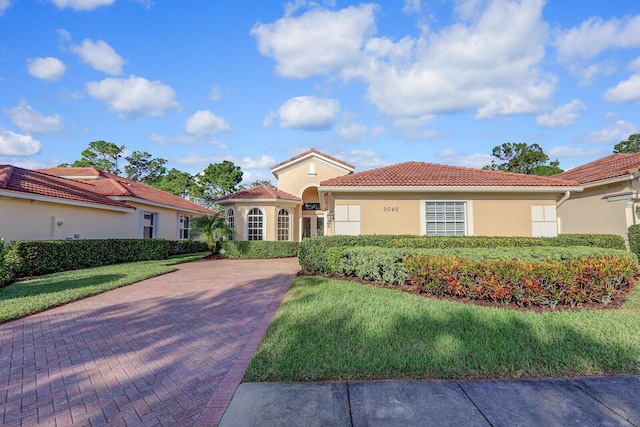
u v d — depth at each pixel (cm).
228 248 1917
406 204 1298
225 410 309
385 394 331
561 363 390
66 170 2238
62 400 342
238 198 2039
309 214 2567
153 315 662
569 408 304
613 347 428
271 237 2064
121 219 1803
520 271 631
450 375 368
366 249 948
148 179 5000
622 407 304
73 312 688
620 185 1424
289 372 378
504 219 1295
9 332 560
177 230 2444
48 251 1161
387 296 743
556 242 1155
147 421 302
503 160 4072
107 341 515
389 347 439
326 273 1119
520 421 285
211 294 859
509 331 488
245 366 404
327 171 2375
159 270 1268
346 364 393
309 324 548
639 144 3600
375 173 1427
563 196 1314
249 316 649
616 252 798
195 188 3966
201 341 510
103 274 1149
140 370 410
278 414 300
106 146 4606
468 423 283
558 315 568
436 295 746
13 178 1274
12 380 387
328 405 313
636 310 610
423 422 285
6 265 980
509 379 360
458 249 852
